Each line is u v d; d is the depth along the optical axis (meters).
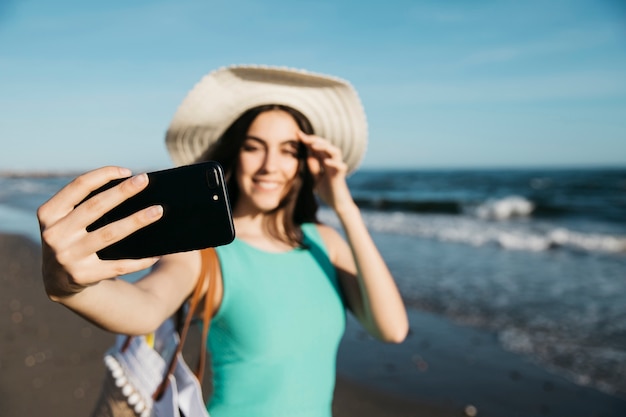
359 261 1.77
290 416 1.59
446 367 5.55
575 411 4.57
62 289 0.87
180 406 1.31
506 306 7.82
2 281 9.01
